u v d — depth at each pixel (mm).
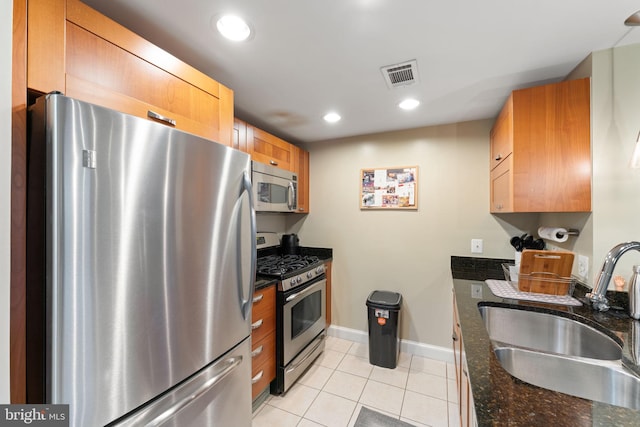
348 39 1257
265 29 1188
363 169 2773
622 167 1315
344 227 2877
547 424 589
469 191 2369
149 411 878
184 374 996
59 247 674
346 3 1032
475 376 780
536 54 1364
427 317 2529
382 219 2707
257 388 1794
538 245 2045
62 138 677
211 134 1366
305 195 2945
